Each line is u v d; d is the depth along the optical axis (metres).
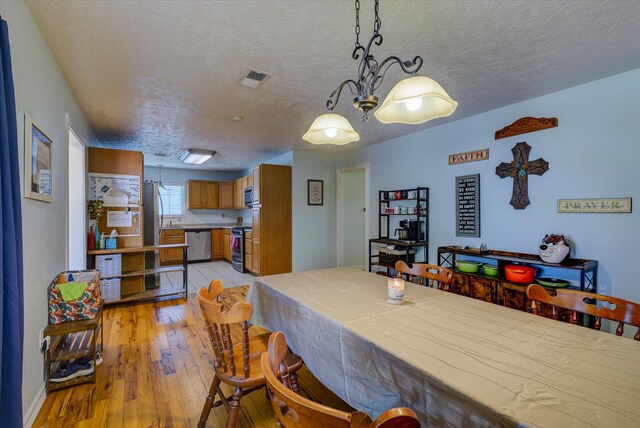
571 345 1.13
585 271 2.33
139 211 4.08
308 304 1.64
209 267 6.71
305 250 5.62
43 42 1.89
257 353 1.72
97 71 2.36
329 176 5.86
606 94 2.47
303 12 1.67
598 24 1.78
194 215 7.93
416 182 4.18
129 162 4.01
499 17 1.71
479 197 3.39
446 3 1.60
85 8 1.63
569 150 2.68
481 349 1.10
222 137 4.46
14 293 1.17
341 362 1.33
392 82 2.58
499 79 2.52
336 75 2.46
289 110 3.27
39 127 1.76
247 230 6.02
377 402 1.13
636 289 2.33
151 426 1.69
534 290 1.56
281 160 5.91
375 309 1.55
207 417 1.67
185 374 2.23
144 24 1.78
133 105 3.11
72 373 2.05
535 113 2.90
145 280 4.54
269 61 2.23
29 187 1.60
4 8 1.36
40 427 1.66
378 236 4.82
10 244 1.16
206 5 1.61
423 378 0.94
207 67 2.31
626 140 2.37
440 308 1.57
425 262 3.98
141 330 3.06
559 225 2.75
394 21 1.75
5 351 1.15
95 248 3.72
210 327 1.55
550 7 1.63
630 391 0.83
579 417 0.73
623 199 2.38
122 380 2.14
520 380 0.89
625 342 1.15
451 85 2.64
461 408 0.84
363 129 4.00
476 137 3.42
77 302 2.08
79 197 3.44
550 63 2.26
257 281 2.22
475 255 3.11
